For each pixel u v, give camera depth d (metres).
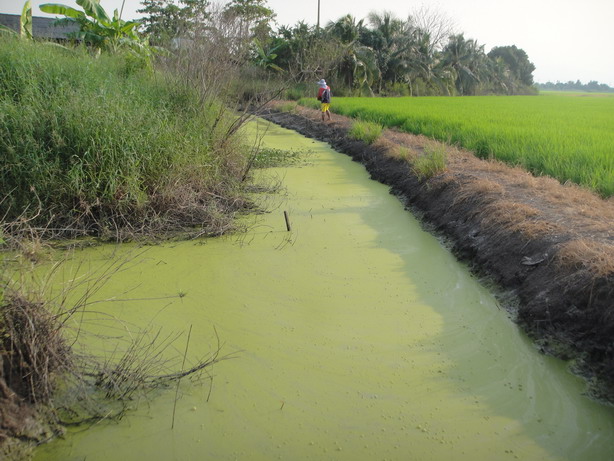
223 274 5.86
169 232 7.04
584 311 4.29
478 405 3.68
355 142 14.40
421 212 8.27
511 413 3.60
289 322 4.81
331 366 4.13
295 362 4.18
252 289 5.49
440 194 8.17
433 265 6.23
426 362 4.20
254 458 3.17
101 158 6.80
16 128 6.74
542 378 3.98
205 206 7.65
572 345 4.22
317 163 12.78
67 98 7.59
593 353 4.04
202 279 5.71
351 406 3.66
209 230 7.12
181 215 7.34
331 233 7.37
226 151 9.15
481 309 5.09
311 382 3.92
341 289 5.53
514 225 5.98
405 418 3.54
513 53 79.94
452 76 48.31
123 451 3.18
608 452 3.23
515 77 78.69
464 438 3.36
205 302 5.17
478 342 4.50
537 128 13.46
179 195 7.38
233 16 9.75
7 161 6.46
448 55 51.53
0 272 3.59
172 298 5.23
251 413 3.56
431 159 9.27
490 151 10.47
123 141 7.02
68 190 6.62
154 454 3.18
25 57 8.66
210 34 9.64
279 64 29.19
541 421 3.52
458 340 4.54
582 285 4.43
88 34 13.71
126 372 3.75
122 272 5.80
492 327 4.74
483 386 3.90
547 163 8.78
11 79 8.08
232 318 4.86
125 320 4.73
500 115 18.33
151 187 7.30
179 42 10.62
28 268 4.43
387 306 5.16
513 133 12.02
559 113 20.56
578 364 4.05
